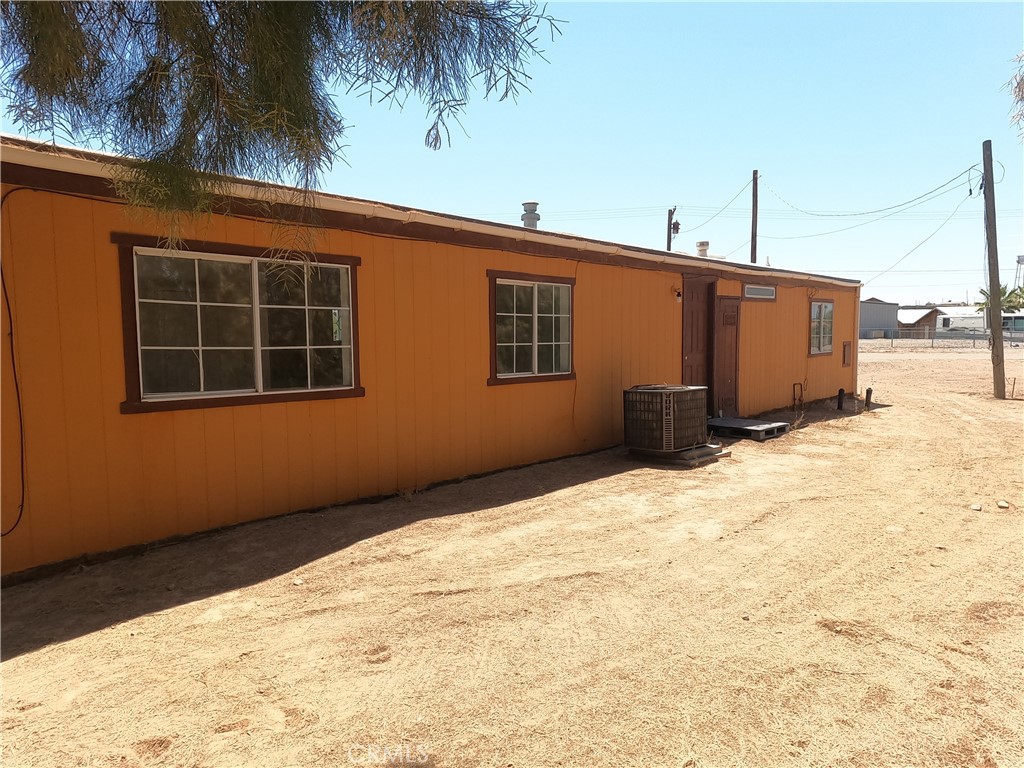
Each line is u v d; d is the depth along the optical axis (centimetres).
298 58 253
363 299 600
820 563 450
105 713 265
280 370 550
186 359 494
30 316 415
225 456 512
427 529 522
